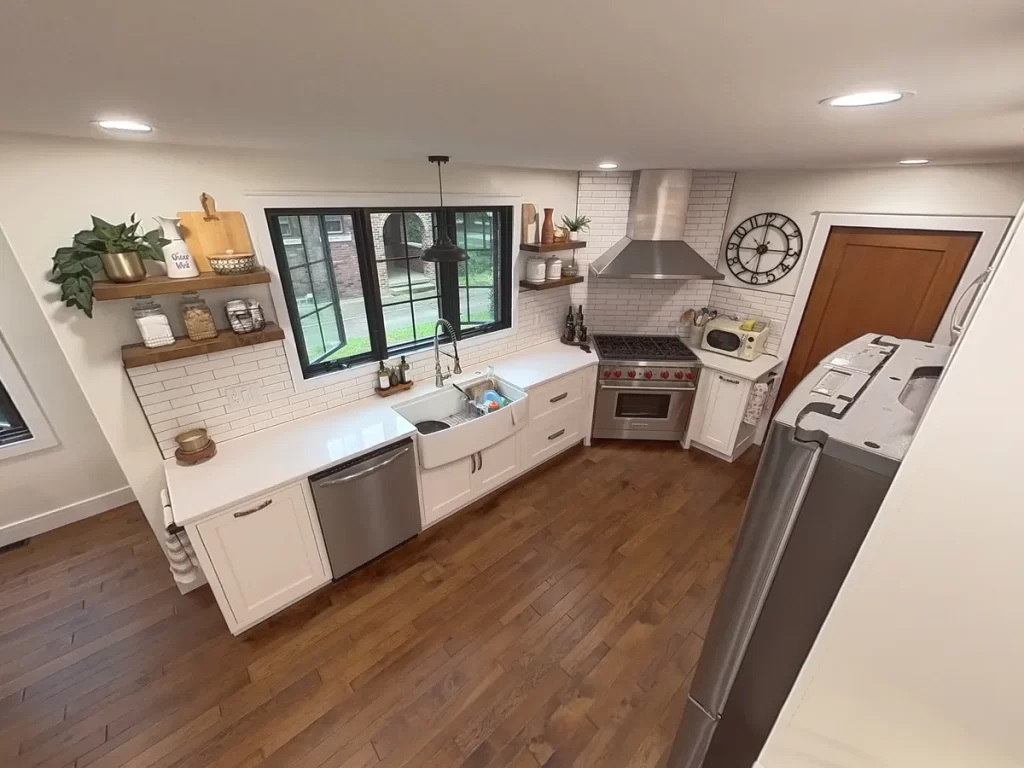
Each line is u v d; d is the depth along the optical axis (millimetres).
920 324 2969
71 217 1785
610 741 1908
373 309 2857
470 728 1946
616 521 3133
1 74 715
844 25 550
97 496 3096
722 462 3770
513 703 2041
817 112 1095
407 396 2990
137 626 2361
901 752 795
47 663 2186
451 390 3141
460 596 2564
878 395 970
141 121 1231
